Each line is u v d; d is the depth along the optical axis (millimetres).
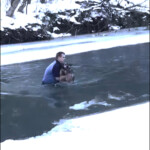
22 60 10586
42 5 17828
